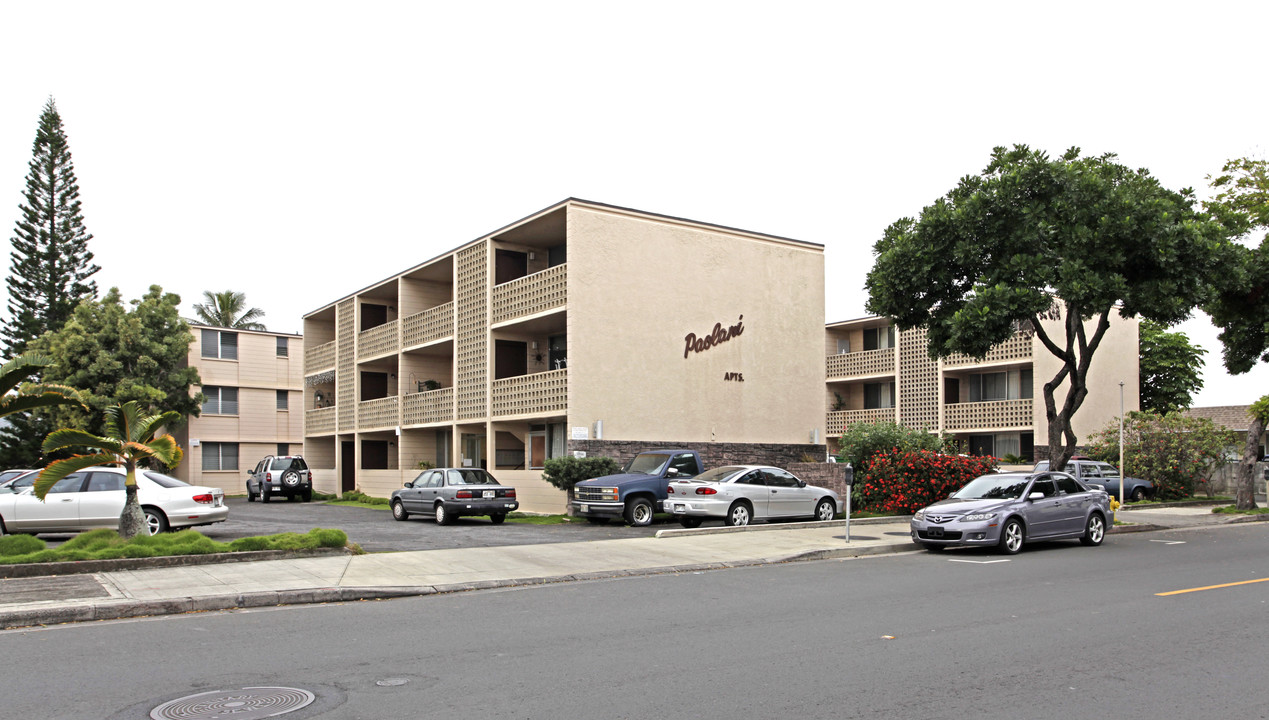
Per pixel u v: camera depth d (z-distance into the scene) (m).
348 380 38.00
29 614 10.14
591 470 24.33
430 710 6.61
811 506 22.33
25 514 17.45
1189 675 7.66
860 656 8.34
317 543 15.61
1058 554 17.03
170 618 10.55
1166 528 23.05
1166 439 33.81
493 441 28.50
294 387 48.91
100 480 17.91
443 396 31.03
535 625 9.94
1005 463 36.06
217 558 14.49
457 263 30.72
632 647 8.75
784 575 14.15
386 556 15.42
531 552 16.19
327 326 43.31
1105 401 38.03
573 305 25.39
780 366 29.78
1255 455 27.97
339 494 38.25
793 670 7.81
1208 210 25.09
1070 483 18.84
